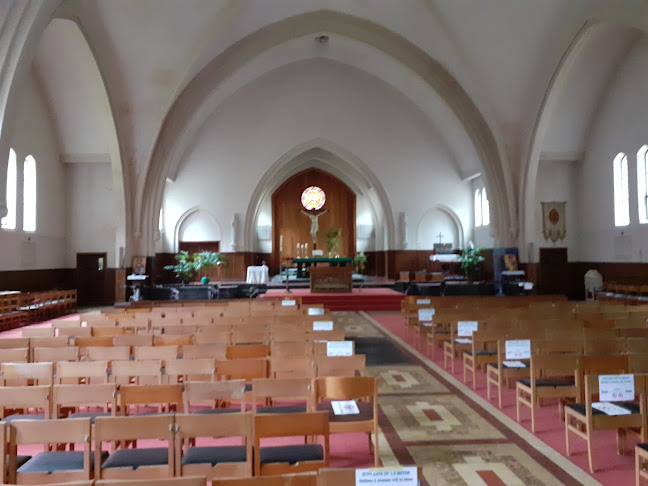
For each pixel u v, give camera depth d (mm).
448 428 5918
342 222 31922
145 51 17000
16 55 10984
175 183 25781
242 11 17516
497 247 21031
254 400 4617
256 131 25828
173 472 3719
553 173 22969
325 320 9602
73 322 9891
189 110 20438
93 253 22359
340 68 25062
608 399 4715
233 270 25969
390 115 26094
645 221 17875
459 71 18844
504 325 8328
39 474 3709
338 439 5570
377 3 18219
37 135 19609
